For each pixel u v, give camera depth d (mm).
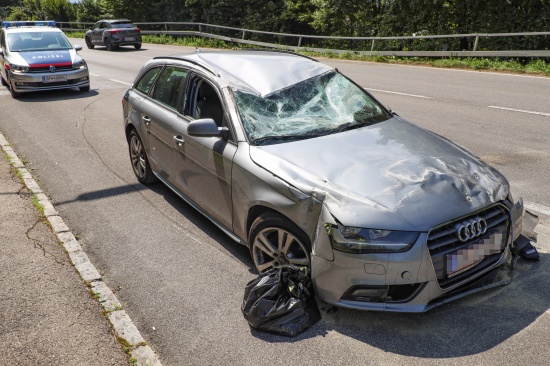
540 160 6766
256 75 4957
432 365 3207
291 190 3709
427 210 3387
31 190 6391
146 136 6051
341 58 21531
